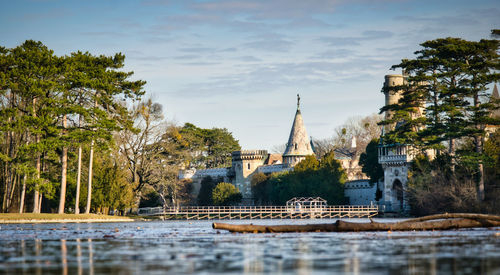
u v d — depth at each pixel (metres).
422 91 120.50
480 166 107.69
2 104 92.50
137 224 85.00
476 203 104.50
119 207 109.56
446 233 48.91
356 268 28.97
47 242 44.09
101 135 90.12
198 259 32.47
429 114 117.00
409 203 121.94
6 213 89.06
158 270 28.77
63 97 90.19
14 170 96.56
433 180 110.94
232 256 33.66
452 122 113.69
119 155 116.44
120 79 98.69
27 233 55.66
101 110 91.44
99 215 97.75
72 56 94.12
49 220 89.25
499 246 37.78
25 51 88.31
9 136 97.25
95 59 96.62
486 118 108.19
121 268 29.50
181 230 61.28
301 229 50.84
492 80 110.06
